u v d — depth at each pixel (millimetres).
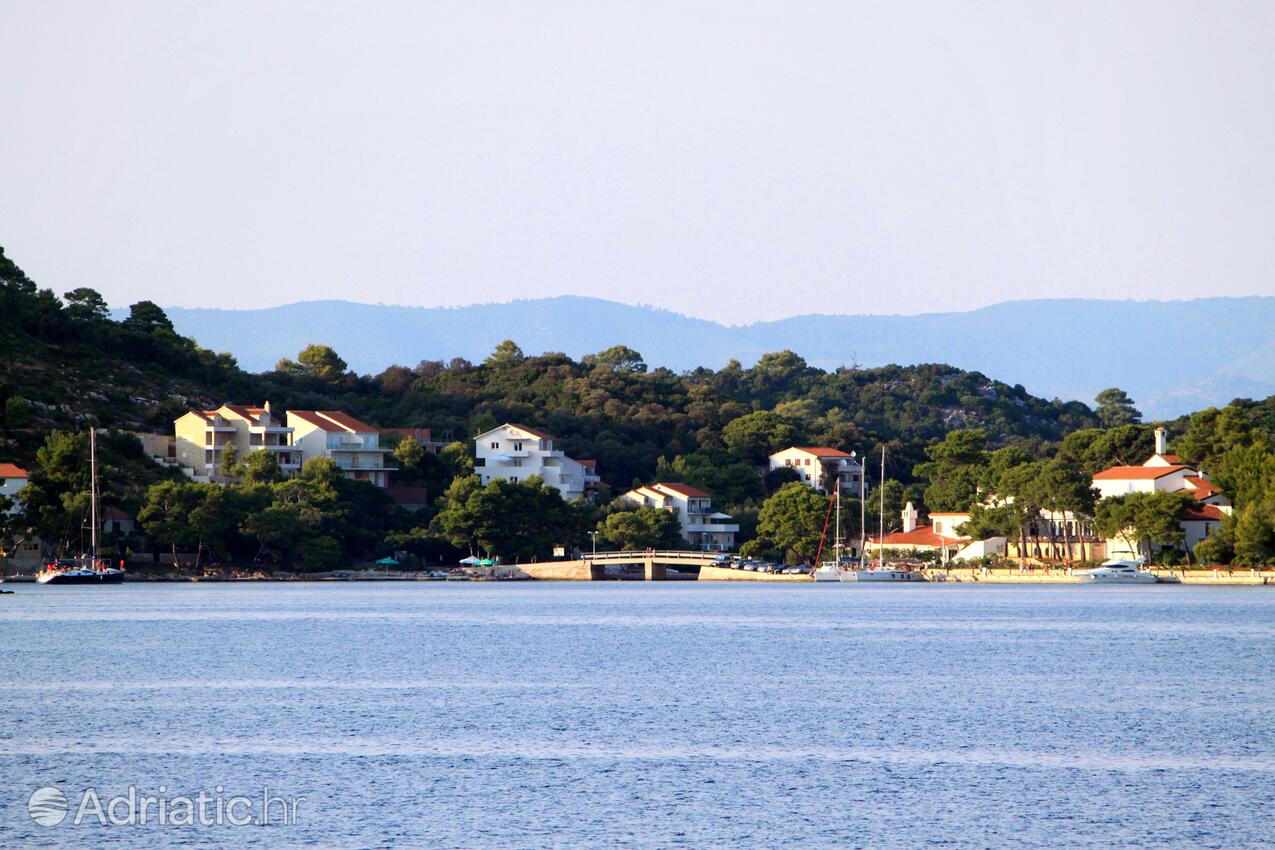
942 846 199375
